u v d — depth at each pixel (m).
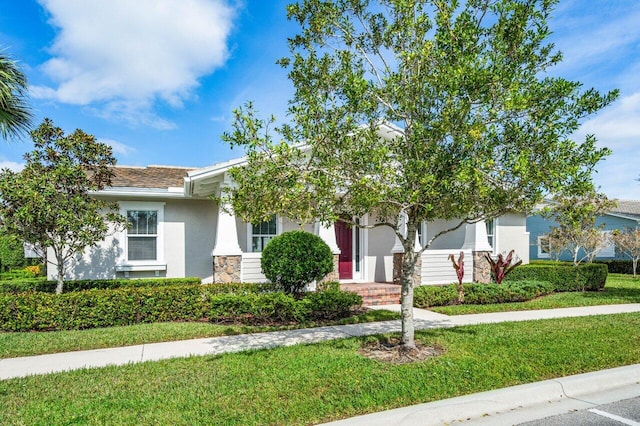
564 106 5.21
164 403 4.38
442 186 5.10
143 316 8.61
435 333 7.43
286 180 5.12
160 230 12.23
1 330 7.81
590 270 13.97
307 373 5.24
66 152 9.16
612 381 5.32
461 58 4.91
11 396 4.64
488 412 4.42
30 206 8.21
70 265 11.38
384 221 6.44
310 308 8.77
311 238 10.05
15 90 7.43
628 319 8.76
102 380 5.12
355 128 5.49
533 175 5.02
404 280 6.30
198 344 6.95
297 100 5.94
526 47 5.27
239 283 10.10
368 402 4.37
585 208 5.43
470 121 5.30
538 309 10.50
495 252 16.69
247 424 3.91
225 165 10.20
